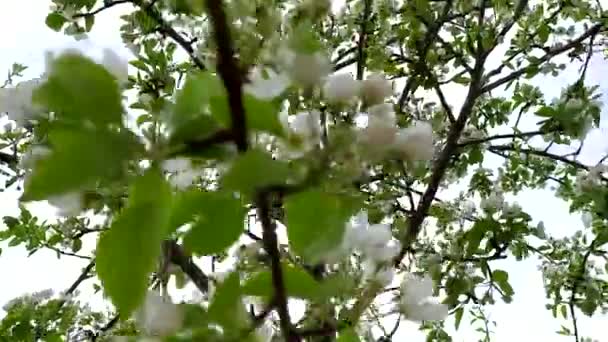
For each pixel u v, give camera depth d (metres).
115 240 0.43
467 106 2.76
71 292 2.47
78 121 0.42
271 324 0.57
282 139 0.50
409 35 2.87
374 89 0.56
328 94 0.55
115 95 0.43
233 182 0.45
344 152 0.52
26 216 2.66
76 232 2.61
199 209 0.50
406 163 0.54
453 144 2.66
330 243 0.50
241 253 0.59
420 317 0.71
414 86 2.85
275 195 0.49
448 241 2.89
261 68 0.53
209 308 0.53
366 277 0.64
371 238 0.64
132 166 0.44
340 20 2.09
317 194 0.50
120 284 0.43
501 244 2.82
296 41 0.53
